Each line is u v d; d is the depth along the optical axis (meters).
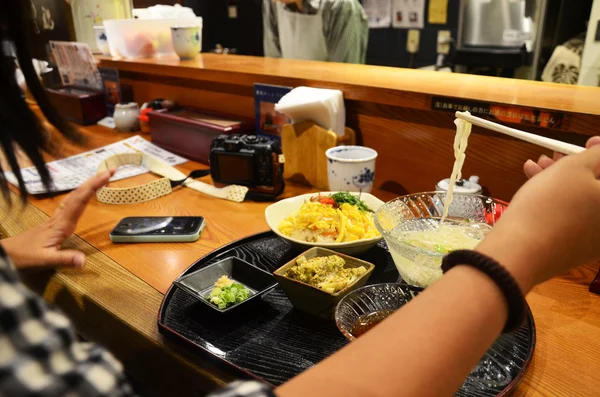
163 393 1.16
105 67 3.08
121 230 1.64
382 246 1.54
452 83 1.92
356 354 0.52
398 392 0.50
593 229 0.59
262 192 1.96
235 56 3.09
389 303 1.16
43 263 1.36
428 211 1.48
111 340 1.27
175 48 2.87
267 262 1.46
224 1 5.01
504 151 1.64
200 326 1.16
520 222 0.58
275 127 2.23
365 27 4.00
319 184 2.04
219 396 0.47
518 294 0.54
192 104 2.72
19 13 0.63
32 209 1.87
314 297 1.15
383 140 1.96
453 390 0.53
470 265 0.57
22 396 0.40
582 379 0.99
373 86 1.86
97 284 1.37
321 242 1.45
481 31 3.62
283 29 4.30
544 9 3.23
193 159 2.41
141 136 2.79
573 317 1.19
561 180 0.60
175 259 1.50
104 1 3.36
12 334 0.40
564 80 3.30
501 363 1.00
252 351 1.08
